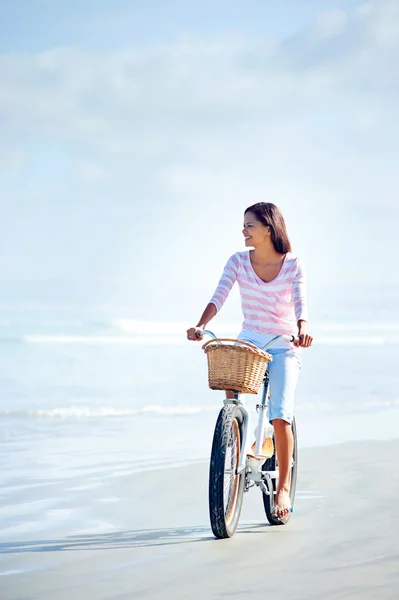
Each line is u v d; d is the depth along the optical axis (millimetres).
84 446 12797
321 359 29797
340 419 15914
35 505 8844
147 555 6793
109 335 46375
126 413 16594
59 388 20969
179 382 22516
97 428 14734
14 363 28266
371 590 5727
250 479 7797
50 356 31812
